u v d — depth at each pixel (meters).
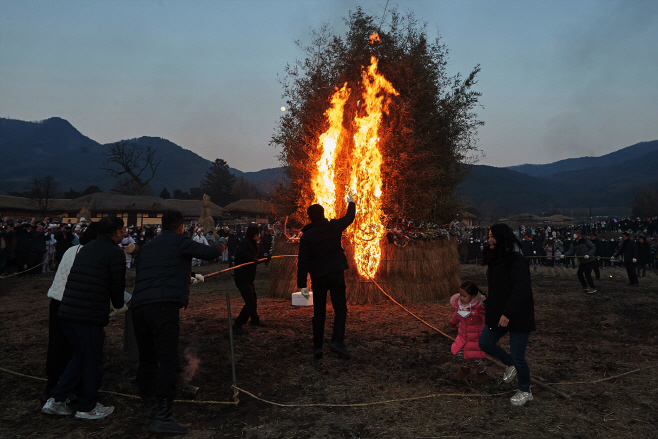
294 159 11.84
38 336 6.95
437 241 10.71
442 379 4.75
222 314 8.49
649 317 8.33
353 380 4.75
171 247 3.86
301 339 6.53
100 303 3.73
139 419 3.82
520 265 3.92
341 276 5.61
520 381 4.02
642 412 3.83
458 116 12.09
